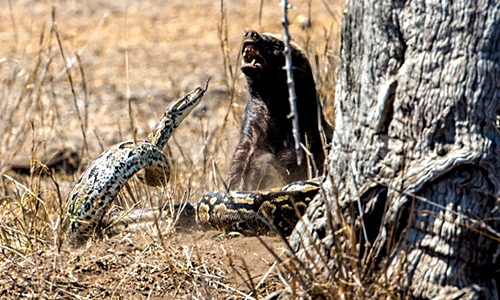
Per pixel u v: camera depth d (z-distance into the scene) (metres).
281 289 12.29
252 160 20.23
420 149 11.59
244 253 13.84
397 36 11.75
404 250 11.50
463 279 11.37
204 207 15.24
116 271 13.63
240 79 25.89
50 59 24.00
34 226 15.80
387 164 11.84
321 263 12.10
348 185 12.23
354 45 12.34
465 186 11.32
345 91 12.57
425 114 11.52
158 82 36.25
